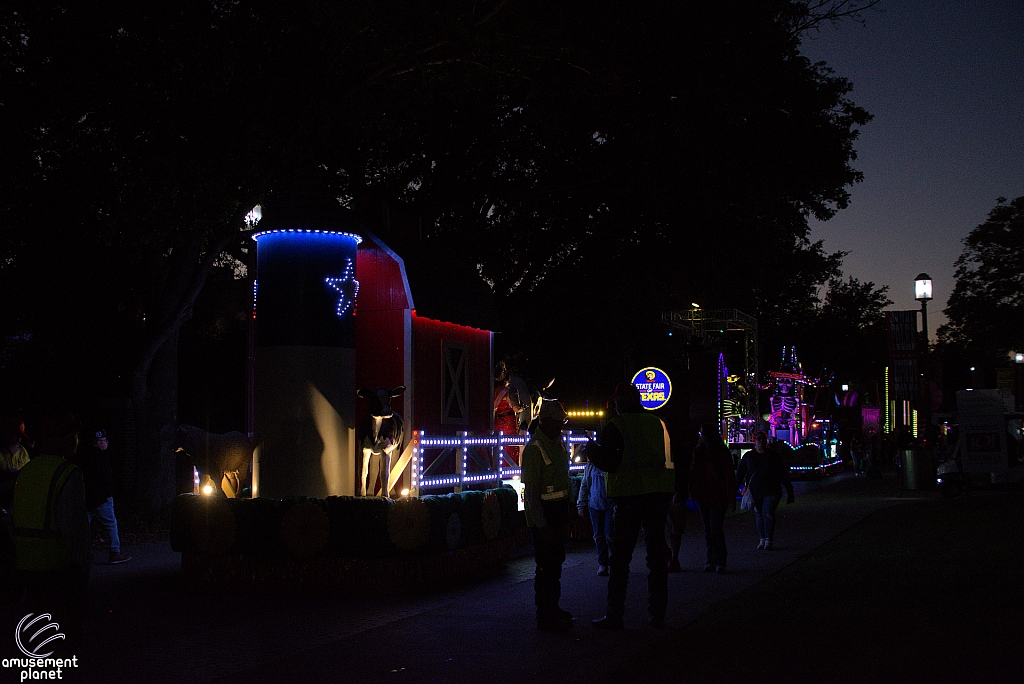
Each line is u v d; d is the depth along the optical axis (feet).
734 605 30.27
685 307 118.32
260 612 30.53
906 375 91.76
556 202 79.77
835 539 50.14
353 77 56.54
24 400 66.54
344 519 33.78
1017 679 19.25
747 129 76.48
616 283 83.46
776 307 189.78
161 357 66.03
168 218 52.19
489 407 48.11
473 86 58.13
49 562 19.89
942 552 37.81
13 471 35.96
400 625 27.89
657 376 85.05
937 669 20.33
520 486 49.03
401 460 38.40
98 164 51.24
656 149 71.36
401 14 50.26
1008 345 169.78
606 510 37.32
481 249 79.00
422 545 34.76
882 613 26.61
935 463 90.38
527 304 82.02
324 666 22.91
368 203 43.83
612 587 27.17
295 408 37.24
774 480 46.37
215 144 53.06
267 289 38.29
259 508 34.24
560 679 21.45
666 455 28.04
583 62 58.23
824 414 153.99
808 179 80.12
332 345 37.93
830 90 77.36
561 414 27.81
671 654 23.53
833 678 20.15
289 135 55.57
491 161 77.20
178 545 34.91
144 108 49.52
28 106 46.78
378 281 41.06
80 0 44.73
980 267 172.86
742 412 113.80
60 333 63.98
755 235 85.15
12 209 53.11
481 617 29.04
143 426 63.52
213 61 49.42
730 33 63.36
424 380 41.32
